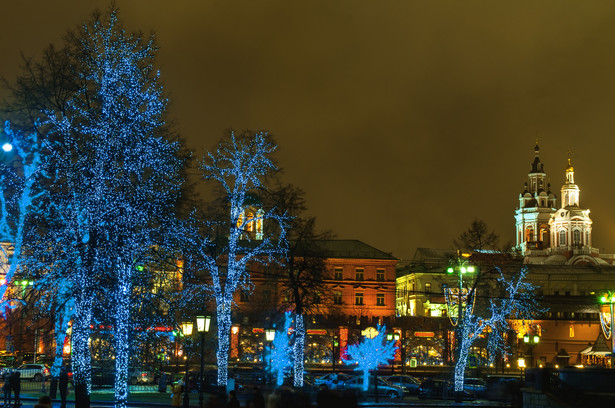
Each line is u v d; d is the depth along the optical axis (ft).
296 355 189.26
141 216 114.21
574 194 573.74
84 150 111.34
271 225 188.24
